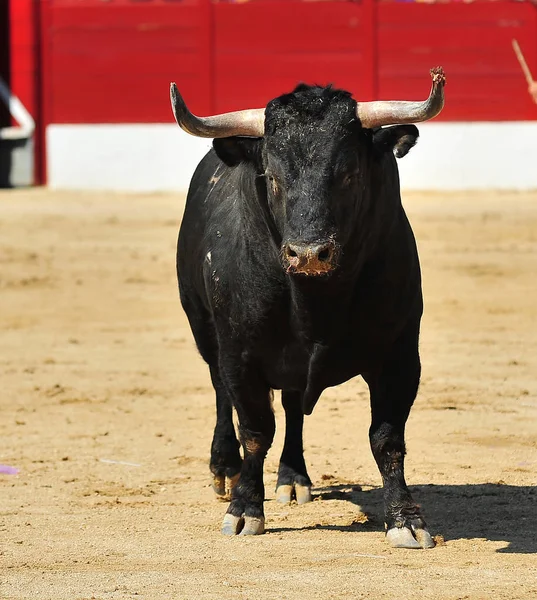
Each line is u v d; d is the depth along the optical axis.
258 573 13.55
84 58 62.00
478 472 18.89
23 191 61.28
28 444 21.58
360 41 60.62
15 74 62.44
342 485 18.48
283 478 17.80
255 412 15.74
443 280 38.84
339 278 14.09
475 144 59.75
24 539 15.42
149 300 36.94
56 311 35.50
